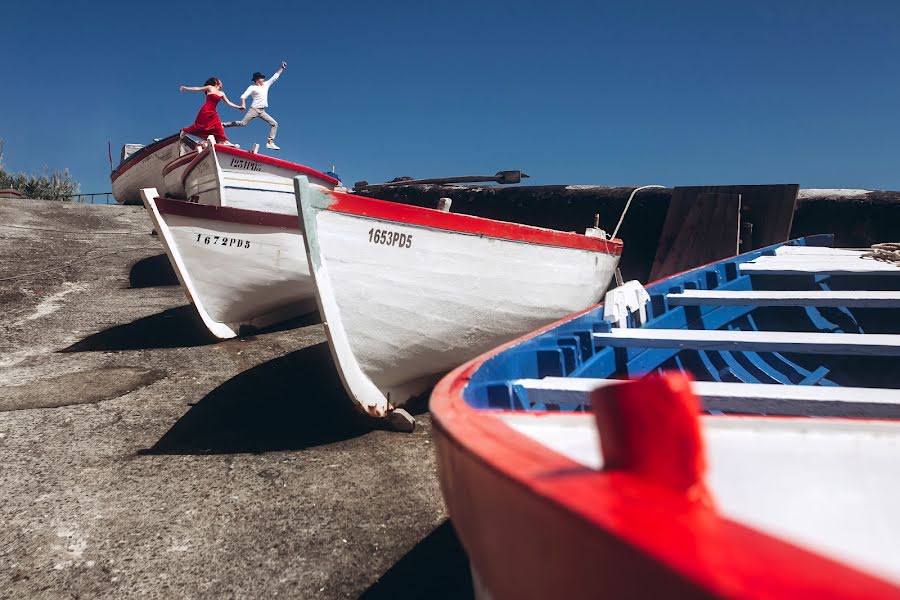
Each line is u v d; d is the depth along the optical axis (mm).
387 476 3127
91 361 5277
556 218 8555
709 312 4094
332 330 3498
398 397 3947
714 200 6867
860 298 3365
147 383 4688
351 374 3635
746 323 4449
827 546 889
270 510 2775
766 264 4902
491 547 742
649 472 441
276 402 4301
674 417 427
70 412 4066
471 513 814
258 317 6379
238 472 3176
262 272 5793
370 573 2285
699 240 6875
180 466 3254
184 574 2297
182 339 5992
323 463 3295
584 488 527
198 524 2656
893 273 4266
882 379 3928
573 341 2652
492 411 1335
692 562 360
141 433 3723
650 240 7664
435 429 1053
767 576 333
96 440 3605
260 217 5633
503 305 4184
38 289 7754
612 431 456
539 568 592
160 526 2643
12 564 2367
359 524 2643
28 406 4176
